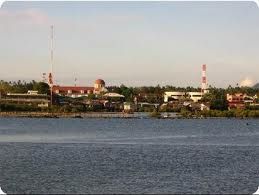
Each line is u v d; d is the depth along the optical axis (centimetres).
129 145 8456
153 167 5547
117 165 5681
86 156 6594
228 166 5706
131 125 17112
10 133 12006
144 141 9562
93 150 7450
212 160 6306
